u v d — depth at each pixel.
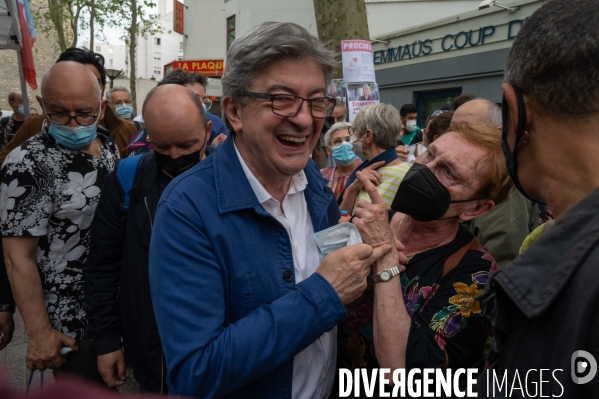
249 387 1.22
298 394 1.31
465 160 1.34
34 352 1.84
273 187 1.33
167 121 1.63
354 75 4.02
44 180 1.83
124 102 5.41
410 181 1.37
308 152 1.25
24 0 4.54
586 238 0.68
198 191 1.19
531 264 0.73
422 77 9.66
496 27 7.90
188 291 1.10
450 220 1.46
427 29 9.34
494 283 0.78
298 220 1.43
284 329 1.08
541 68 0.75
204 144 1.81
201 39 21.00
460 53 8.70
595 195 0.72
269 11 14.09
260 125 1.17
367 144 2.87
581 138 0.75
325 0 4.69
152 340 1.61
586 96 0.72
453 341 1.26
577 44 0.71
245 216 1.22
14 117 6.37
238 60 1.14
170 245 1.13
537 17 0.78
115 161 2.19
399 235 1.61
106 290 1.78
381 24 11.73
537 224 2.35
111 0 15.99
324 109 1.22
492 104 2.10
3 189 1.80
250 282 1.19
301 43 1.10
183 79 3.94
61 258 1.92
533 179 0.86
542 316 0.70
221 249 1.17
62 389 0.24
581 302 0.65
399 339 1.26
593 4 0.72
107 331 1.77
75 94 1.81
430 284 1.36
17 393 0.22
